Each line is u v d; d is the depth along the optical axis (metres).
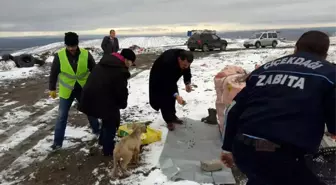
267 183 2.63
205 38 26.00
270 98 2.62
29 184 4.83
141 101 8.91
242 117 2.76
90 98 5.23
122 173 4.88
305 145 2.46
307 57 2.70
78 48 5.85
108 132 5.41
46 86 12.06
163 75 6.05
